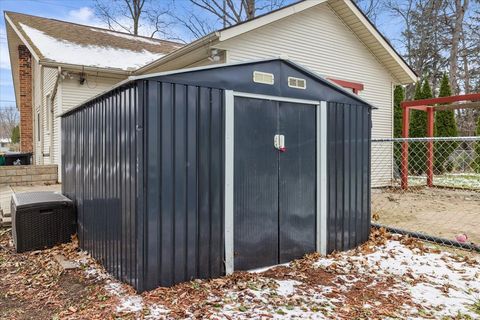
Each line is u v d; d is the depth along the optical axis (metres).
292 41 8.63
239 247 3.60
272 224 3.86
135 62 9.95
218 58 7.51
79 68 8.41
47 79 10.75
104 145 3.73
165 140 3.09
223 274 3.47
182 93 3.20
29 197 5.03
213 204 3.40
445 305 2.96
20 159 11.80
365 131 4.80
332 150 4.38
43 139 11.62
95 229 4.09
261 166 3.76
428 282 3.46
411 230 5.24
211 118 3.38
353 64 9.98
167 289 3.09
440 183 10.70
